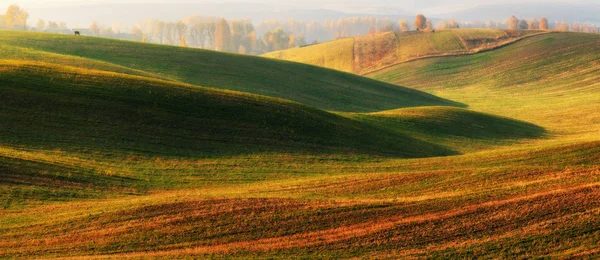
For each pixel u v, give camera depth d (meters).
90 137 38.22
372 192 31.81
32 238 24.20
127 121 41.50
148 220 26.47
